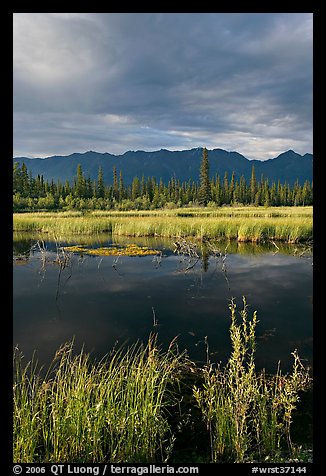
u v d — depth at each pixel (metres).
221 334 8.09
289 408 4.36
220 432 4.29
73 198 69.69
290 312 9.57
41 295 11.43
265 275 13.86
